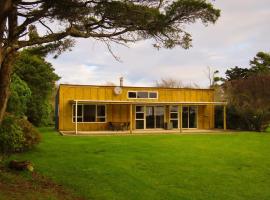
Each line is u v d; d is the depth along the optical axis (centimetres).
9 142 1296
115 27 973
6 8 820
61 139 2178
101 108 3144
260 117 3142
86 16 940
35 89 3534
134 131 2994
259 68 4822
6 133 1291
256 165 1442
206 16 930
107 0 887
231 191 1054
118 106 3209
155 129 3262
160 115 3353
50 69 3747
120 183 1084
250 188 1093
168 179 1168
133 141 2127
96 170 1241
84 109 3095
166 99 3344
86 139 2203
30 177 1073
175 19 935
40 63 3572
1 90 891
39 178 1078
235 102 3381
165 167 1350
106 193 970
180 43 1015
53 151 1620
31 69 3484
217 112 3547
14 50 900
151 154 1631
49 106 3781
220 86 4500
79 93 3080
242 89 3741
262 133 2914
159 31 969
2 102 894
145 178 1166
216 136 2562
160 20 935
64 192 953
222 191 1050
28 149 1566
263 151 1828
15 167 1136
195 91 3456
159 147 1873
